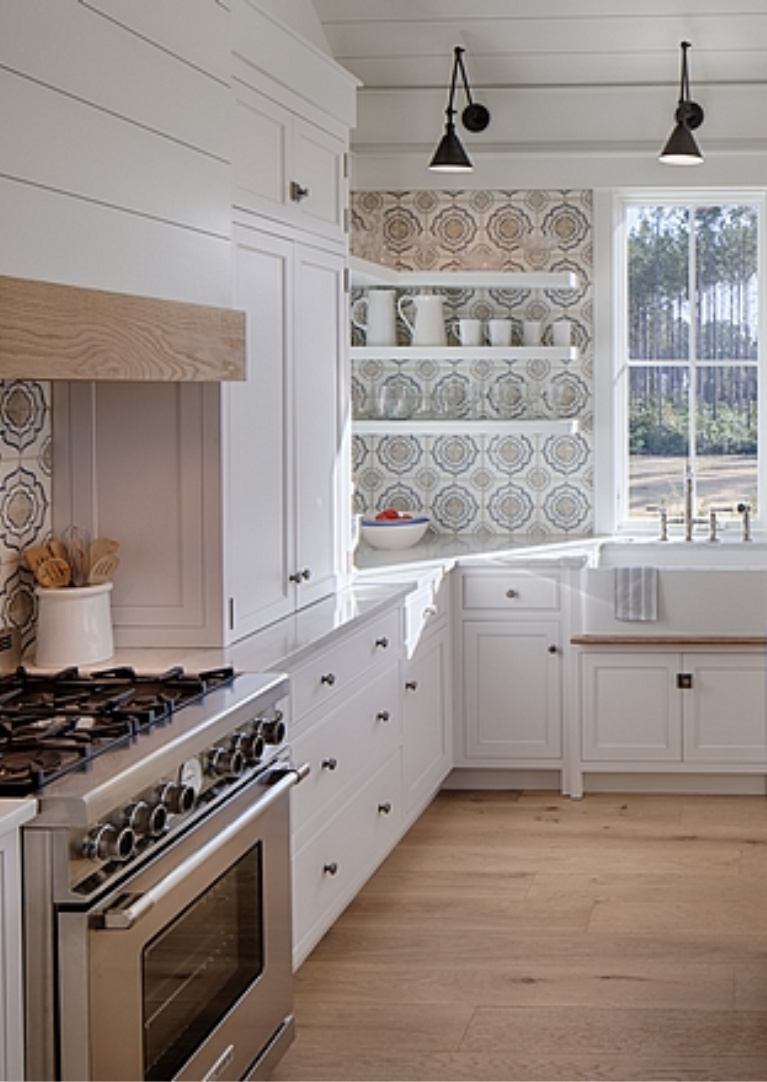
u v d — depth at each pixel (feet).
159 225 9.58
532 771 17.97
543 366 19.53
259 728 9.52
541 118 18.62
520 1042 10.80
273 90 12.39
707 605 17.17
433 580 16.39
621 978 11.99
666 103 18.43
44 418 11.06
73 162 8.35
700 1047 10.66
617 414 19.67
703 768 17.40
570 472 19.60
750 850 15.40
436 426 18.51
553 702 17.58
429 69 18.16
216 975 8.82
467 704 17.72
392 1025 11.14
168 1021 8.01
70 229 8.31
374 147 18.88
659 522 19.63
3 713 8.64
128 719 8.36
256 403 12.14
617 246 19.44
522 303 19.42
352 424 18.56
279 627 12.36
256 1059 9.57
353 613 13.10
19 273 7.73
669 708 17.37
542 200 19.22
